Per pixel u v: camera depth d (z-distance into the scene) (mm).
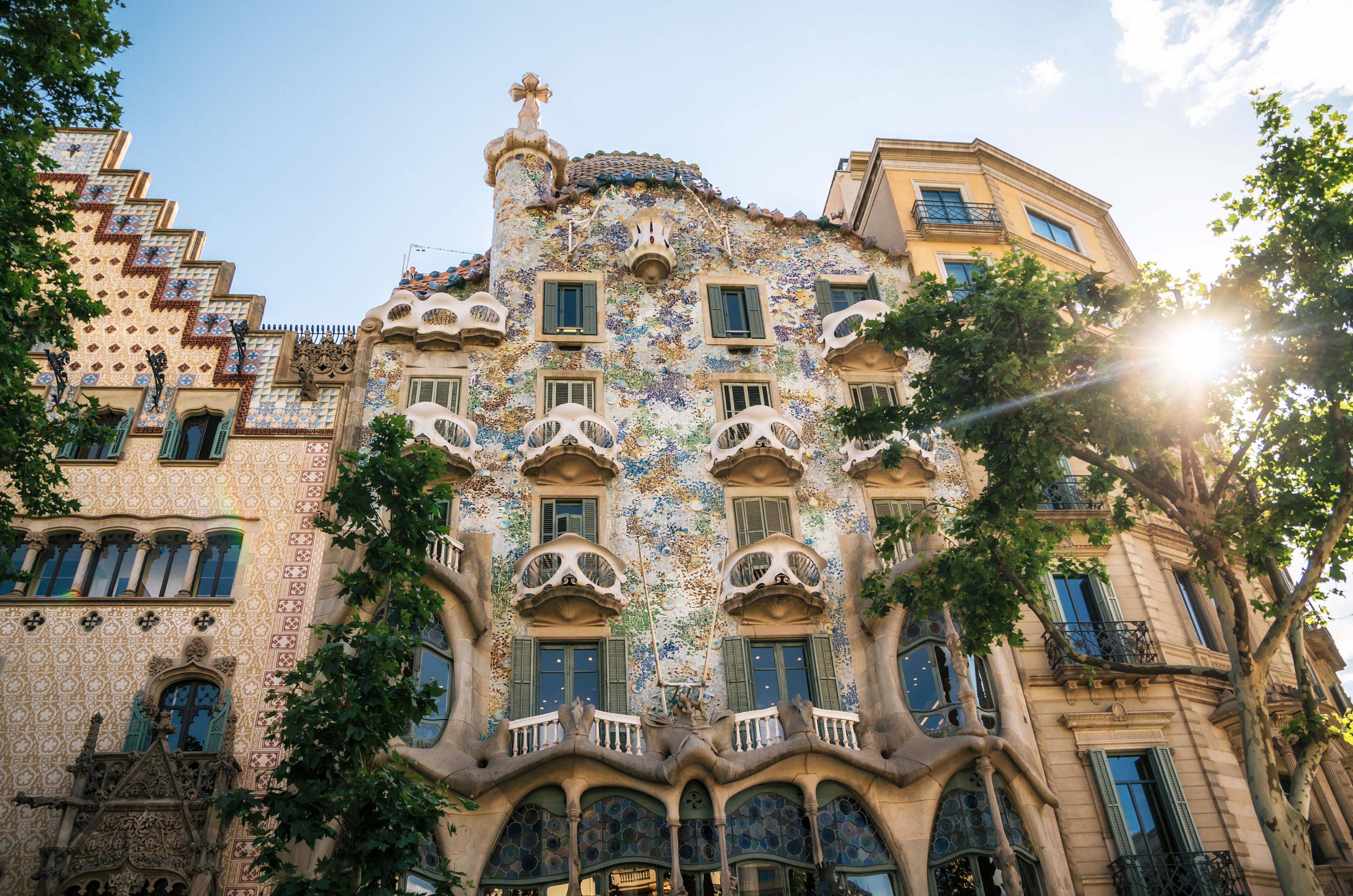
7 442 16609
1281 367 15758
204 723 19547
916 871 18156
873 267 28734
